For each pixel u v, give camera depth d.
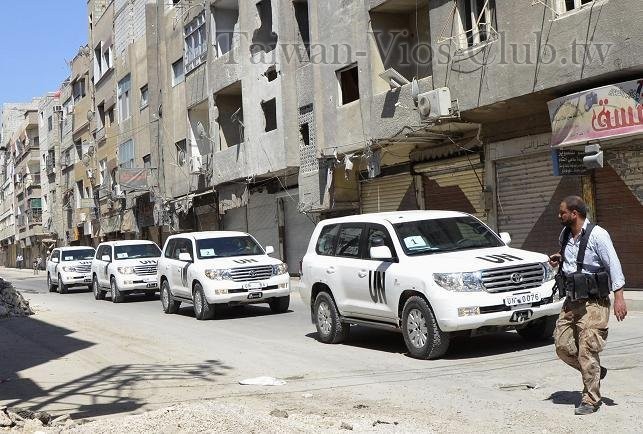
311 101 25.00
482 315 9.02
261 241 31.22
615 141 14.57
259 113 28.08
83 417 7.51
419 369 8.95
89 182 54.81
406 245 10.22
